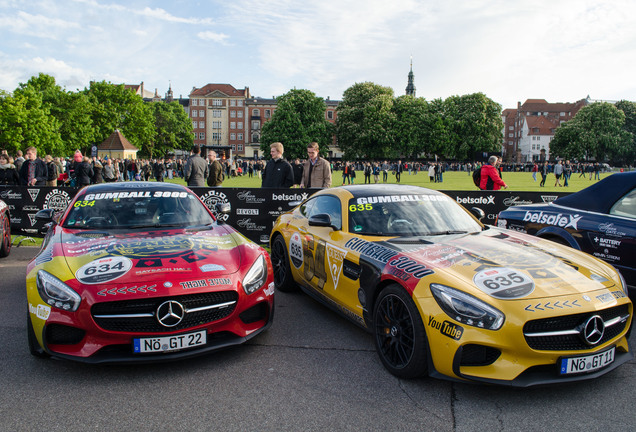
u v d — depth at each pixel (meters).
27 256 7.29
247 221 8.34
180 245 3.71
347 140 69.31
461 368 2.77
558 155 82.25
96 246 3.64
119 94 60.47
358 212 4.27
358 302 3.71
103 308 3.02
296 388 3.02
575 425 2.59
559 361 2.74
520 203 8.23
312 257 4.54
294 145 68.19
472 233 4.05
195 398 2.87
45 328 3.08
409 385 3.07
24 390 2.95
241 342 3.38
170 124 80.00
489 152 72.94
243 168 61.50
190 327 3.16
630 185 4.64
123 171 31.92
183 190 5.05
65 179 15.15
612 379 3.18
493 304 2.73
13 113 44.25
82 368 3.29
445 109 75.12
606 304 2.85
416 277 3.05
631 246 4.30
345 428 2.54
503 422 2.62
